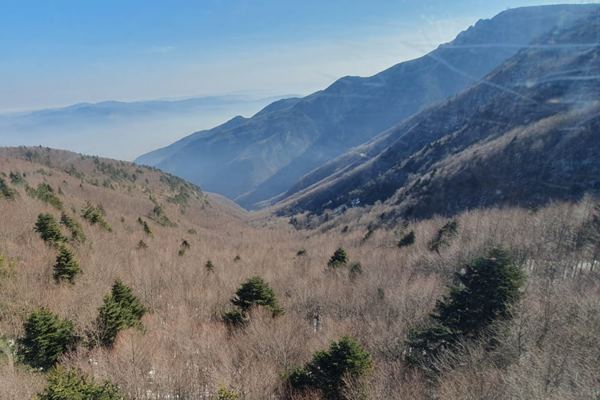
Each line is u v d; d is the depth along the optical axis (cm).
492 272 1998
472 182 9200
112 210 8681
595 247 3684
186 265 4266
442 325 2078
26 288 2411
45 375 1634
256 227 17100
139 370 1658
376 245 6525
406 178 14025
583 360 1596
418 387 1741
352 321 2852
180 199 15888
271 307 2616
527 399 1429
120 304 2214
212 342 2125
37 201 5153
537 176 8244
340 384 1655
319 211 16400
